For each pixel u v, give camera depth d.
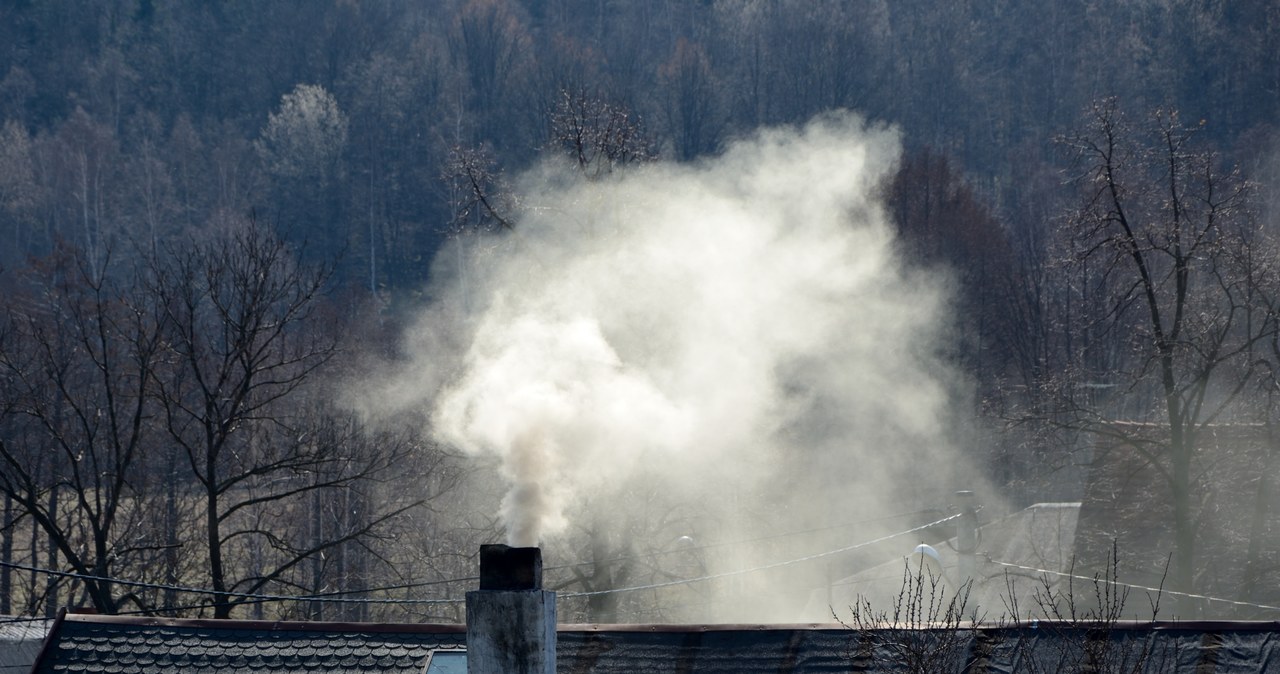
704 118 109.25
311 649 19.53
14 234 112.12
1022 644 18.11
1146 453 38.97
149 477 48.09
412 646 19.56
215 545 33.91
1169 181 40.41
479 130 122.88
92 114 135.38
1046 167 114.06
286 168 124.62
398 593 46.88
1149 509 41.75
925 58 134.75
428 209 117.81
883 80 124.31
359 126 128.00
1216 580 40.19
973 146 127.44
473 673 15.30
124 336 37.81
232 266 45.00
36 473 45.06
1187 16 134.12
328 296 87.38
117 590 41.81
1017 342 76.00
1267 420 40.28
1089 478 43.28
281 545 35.41
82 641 19.72
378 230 116.38
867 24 129.38
